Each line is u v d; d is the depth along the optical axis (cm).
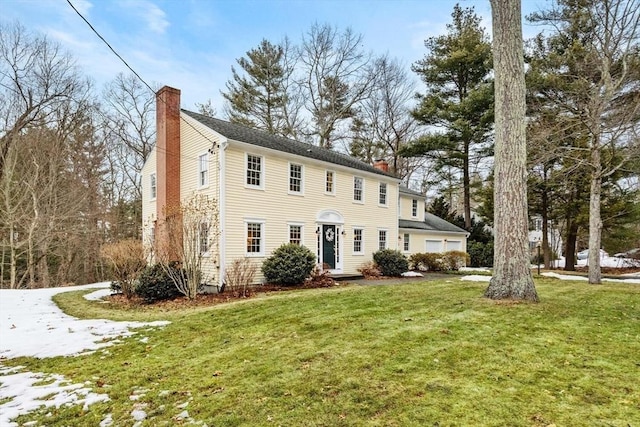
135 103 2712
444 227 2519
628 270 2248
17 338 707
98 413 383
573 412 317
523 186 761
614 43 1195
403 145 2778
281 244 1479
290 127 3095
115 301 1155
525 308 676
